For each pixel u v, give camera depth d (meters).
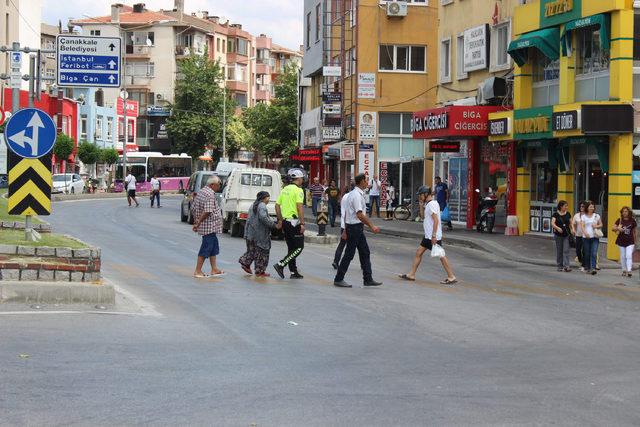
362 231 18.45
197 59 102.00
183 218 41.34
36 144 15.62
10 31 73.38
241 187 32.97
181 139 102.00
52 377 9.12
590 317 15.32
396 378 9.73
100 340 11.23
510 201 34.19
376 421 7.83
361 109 49.53
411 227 39.19
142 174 89.44
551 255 27.20
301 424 7.66
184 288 16.89
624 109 26.94
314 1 63.91
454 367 10.50
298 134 73.38
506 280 21.17
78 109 94.25
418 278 20.84
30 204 15.86
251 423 7.64
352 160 52.69
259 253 19.50
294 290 17.39
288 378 9.54
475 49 37.81
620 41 27.19
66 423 7.47
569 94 30.11
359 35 49.44
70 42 18.45
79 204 59.25
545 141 31.66
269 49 136.38
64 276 14.28
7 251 14.20
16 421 7.47
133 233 32.38
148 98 112.38
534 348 12.05
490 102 35.69
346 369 10.14
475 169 38.03
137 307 14.06
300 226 19.41
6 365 9.54
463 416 8.12
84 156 86.06
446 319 14.39
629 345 12.56
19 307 13.26
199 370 9.77
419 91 49.91
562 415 8.30
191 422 7.62
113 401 8.26
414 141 49.97
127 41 112.81
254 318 13.66
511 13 35.03
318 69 62.44
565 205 23.98
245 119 101.75
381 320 14.04
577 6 29.08
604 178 29.00
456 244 32.09
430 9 49.97
